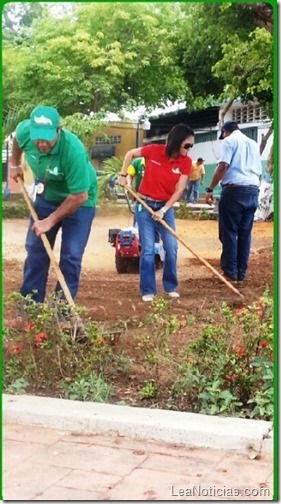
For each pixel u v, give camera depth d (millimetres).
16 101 15109
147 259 6836
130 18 14953
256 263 9547
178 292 7344
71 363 4383
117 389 4359
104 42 15148
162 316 4996
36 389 4309
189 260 9992
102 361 4527
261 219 15672
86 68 15156
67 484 3180
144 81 15438
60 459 3443
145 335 5004
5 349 4594
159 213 6723
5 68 15016
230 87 12938
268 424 3668
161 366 4422
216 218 16781
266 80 10844
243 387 4031
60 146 5113
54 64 14836
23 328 4527
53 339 4367
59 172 5207
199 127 20719
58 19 15562
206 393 3959
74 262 5488
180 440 3613
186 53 14266
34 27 15797
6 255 9984
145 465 3379
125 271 8758
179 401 4121
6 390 4203
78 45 14469
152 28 14891
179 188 6801
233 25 10094
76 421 3785
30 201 5480
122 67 14977
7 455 3482
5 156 14805
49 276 8148
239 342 4512
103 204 14953
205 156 20844
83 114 15570
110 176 13727
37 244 5508
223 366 4059
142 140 19250
